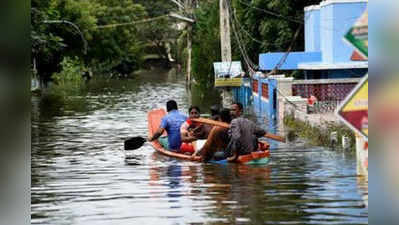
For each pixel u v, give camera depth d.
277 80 24.44
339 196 10.57
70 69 58.62
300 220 9.22
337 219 9.23
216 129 14.56
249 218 9.40
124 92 43.16
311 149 16.05
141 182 12.32
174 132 16.02
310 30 29.75
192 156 14.92
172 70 89.38
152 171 13.52
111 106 31.67
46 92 43.53
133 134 20.17
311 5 31.38
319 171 12.86
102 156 15.73
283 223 9.09
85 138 19.30
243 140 14.16
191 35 42.62
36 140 18.89
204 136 15.81
